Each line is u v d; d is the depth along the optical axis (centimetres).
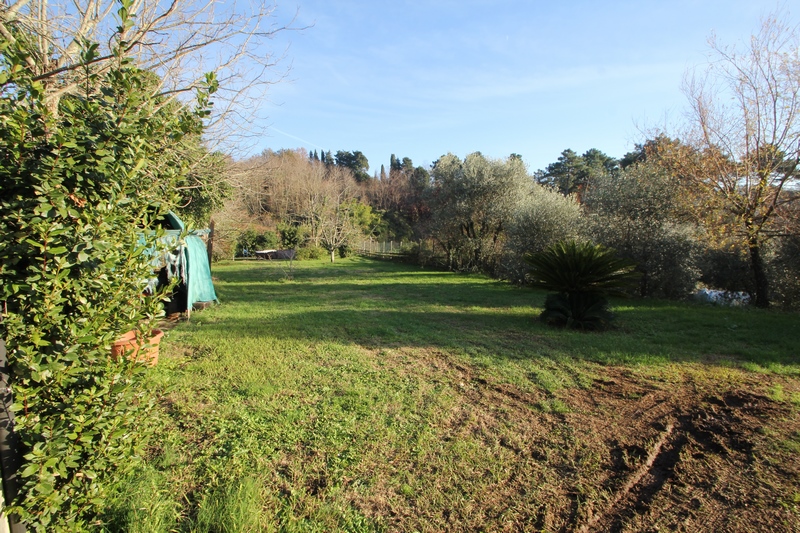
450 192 2245
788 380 479
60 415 184
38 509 182
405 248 3097
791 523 240
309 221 3591
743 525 240
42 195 173
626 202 1265
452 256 2353
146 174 224
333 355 581
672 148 1193
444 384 471
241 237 3141
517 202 1884
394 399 425
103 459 201
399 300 1162
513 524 245
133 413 214
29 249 172
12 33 286
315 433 349
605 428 365
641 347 623
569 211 1473
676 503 262
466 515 253
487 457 317
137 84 209
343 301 1138
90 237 190
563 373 508
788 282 1113
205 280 1012
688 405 413
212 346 626
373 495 271
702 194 1141
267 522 241
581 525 242
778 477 286
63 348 184
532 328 771
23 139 170
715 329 753
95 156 194
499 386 466
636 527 241
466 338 690
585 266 761
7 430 172
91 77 210
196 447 325
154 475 280
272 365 532
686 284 1192
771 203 1070
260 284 1594
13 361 173
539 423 375
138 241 215
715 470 298
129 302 209
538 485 283
